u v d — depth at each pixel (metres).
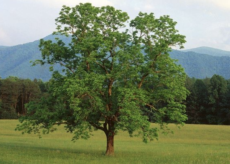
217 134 72.38
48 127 31.19
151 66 31.45
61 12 31.97
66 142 54.50
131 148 46.41
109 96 31.67
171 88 31.41
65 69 33.31
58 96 30.45
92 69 31.48
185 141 62.06
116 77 29.98
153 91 32.69
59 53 32.34
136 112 29.33
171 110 31.73
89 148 44.72
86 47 29.88
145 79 33.03
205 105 115.44
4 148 39.44
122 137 66.81
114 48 31.70
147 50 31.84
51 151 37.16
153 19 31.12
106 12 32.19
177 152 41.31
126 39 32.31
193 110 116.25
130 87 30.97
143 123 29.11
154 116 32.41
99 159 30.73
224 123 111.44
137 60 30.78
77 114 28.64
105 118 32.91
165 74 31.88
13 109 124.62
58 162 27.94
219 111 112.38
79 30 32.09
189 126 84.56
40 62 32.78
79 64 32.25
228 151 43.53
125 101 28.83
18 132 73.50
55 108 32.56
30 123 32.53
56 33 32.34
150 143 57.03
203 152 41.59
